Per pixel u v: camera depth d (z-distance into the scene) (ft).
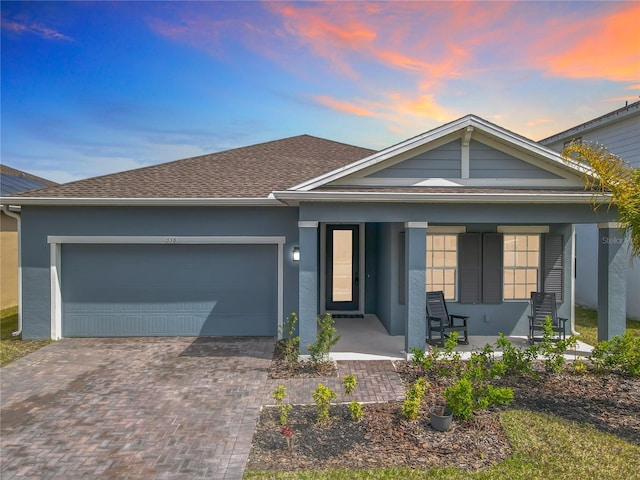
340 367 28.94
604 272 31.37
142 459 17.48
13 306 53.93
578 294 54.44
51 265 36.11
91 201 34.78
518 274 38.29
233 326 37.24
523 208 30.83
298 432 19.49
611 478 15.78
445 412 20.42
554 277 37.91
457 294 37.93
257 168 44.47
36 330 36.14
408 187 31.65
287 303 36.76
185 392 24.54
